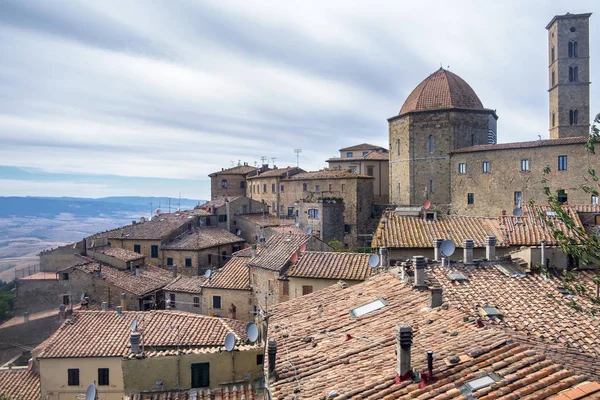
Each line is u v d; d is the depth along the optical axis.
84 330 36.88
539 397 12.02
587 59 84.25
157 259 70.50
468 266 26.48
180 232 75.94
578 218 35.44
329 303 24.77
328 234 76.38
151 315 37.19
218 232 78.44
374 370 15.23
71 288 54.78
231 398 23.33
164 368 24.09
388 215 40.75
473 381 13.06
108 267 59.44
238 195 117.94
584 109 84.31
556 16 85.44
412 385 13.41
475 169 73.25
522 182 67.81
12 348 50.75
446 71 85.19
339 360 16.89
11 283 60.12
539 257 27.61
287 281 43.03
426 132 79.38
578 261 27.95
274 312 25.50
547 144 65.38
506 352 14.54
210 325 35.03
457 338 16.52
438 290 20.47
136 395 23.69
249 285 49.31
